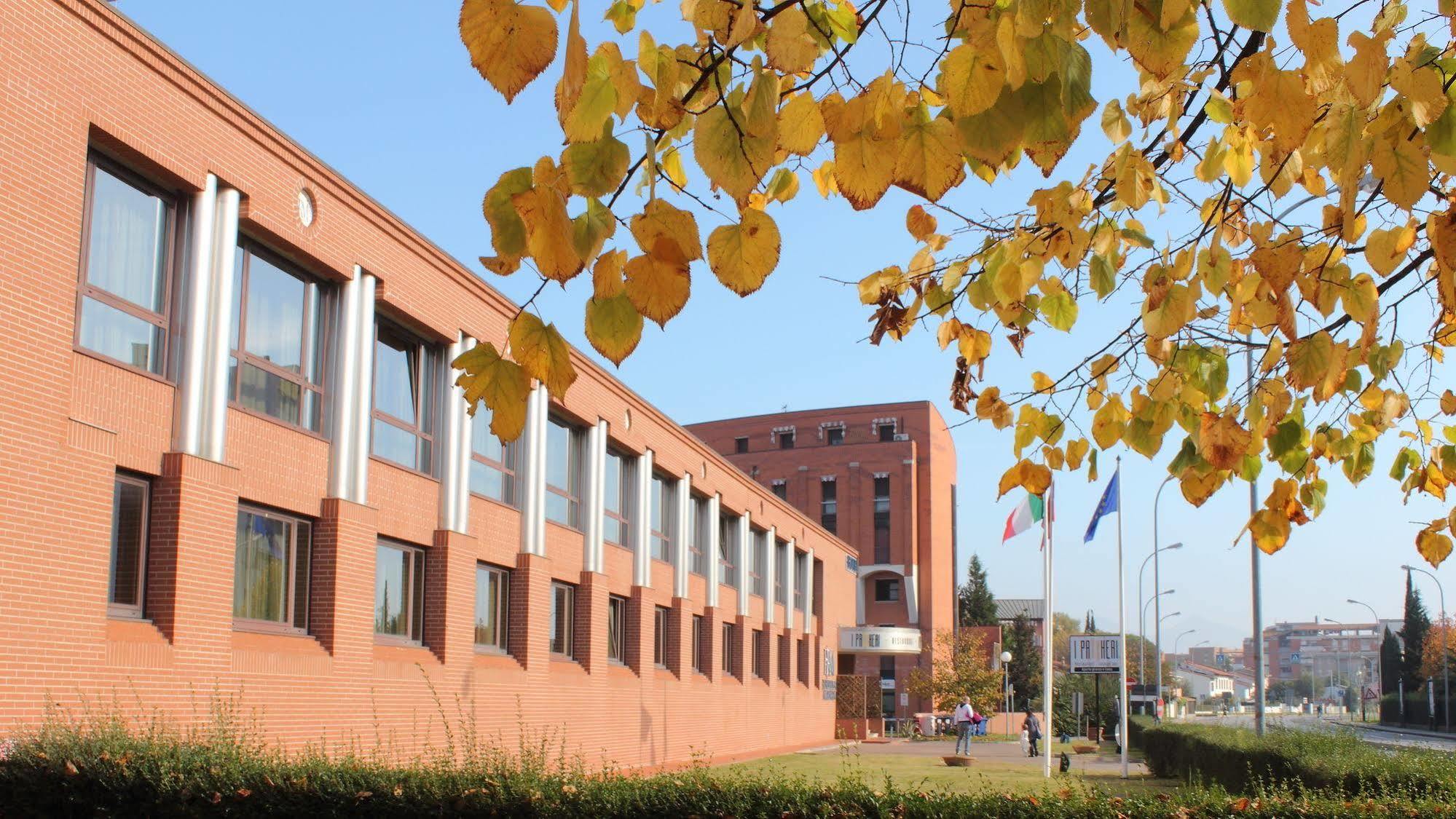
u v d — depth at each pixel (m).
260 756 11.07
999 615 108.06
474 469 21.48
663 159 2.99
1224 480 5.32
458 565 20.00
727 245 2.32
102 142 12.96
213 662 14.09
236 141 14.75
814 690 48.81
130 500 13.52
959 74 2.33
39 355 11.86
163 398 13.83
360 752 16.14
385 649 18.30
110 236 13.28
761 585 42.22
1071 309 5.00
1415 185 3.03
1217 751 21.69
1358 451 5.62
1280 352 4.93
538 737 22.73
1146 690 67.25
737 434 74.62
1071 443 5.50
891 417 70.56
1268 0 2.69
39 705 11.67
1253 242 4.57
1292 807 9.97
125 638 13.03
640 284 2.24
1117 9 2.64
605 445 27.47
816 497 69.56
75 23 12.40
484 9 2.02
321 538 16.75
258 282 15.73
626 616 29.41
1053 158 3.04
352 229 17.16
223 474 14.46
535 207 2.12
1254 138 4.21
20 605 11.56
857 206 2.49
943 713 62.56
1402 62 2.86
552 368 2.35
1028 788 11.28
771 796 10.23
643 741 29.05
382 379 18.72
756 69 2.31
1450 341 5.67
